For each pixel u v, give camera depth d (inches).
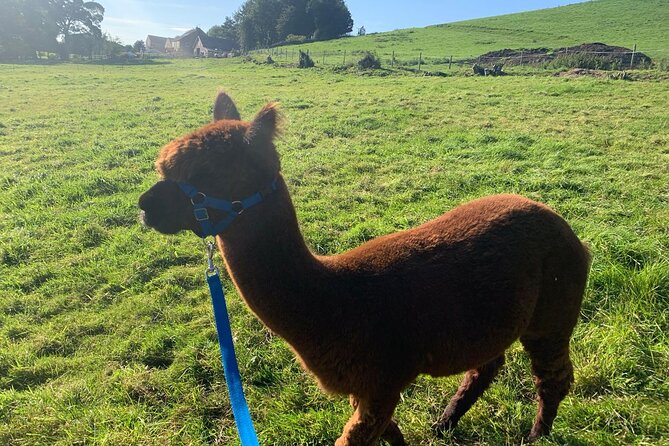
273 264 99.3
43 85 1062.4
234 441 137.3
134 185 351.6
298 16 3649.1
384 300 103.3
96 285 224.2
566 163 365.4
